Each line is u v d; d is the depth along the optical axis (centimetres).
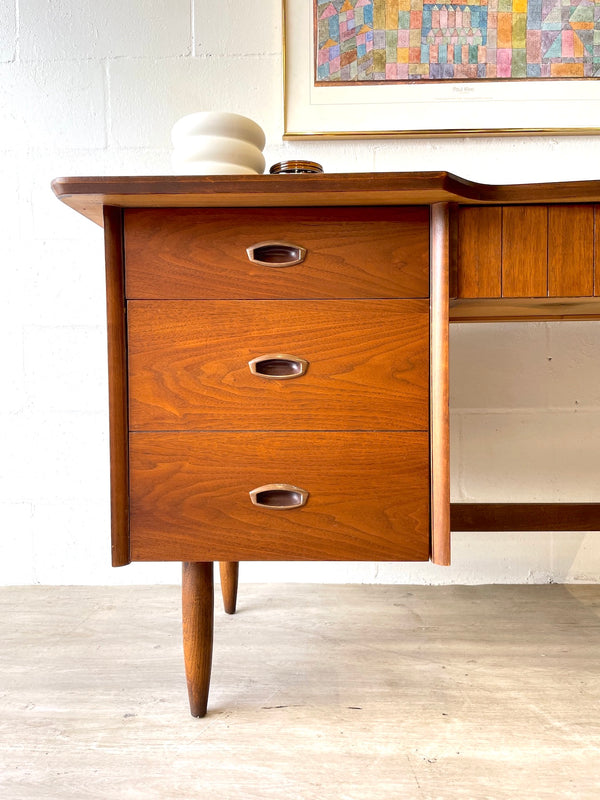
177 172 77
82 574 119
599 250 68
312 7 110
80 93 113
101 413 117
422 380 68
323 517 68
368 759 63
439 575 118
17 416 117
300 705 74
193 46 112
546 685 78
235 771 62
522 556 117
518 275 68
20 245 115
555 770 61
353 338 68
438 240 66
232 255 67
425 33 110
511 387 116
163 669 83
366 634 94
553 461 117
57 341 116
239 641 92
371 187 61
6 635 95
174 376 68
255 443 68
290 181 61
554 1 109
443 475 67
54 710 73
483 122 111
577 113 110
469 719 71
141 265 67
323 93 111
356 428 68
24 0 112
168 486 68
